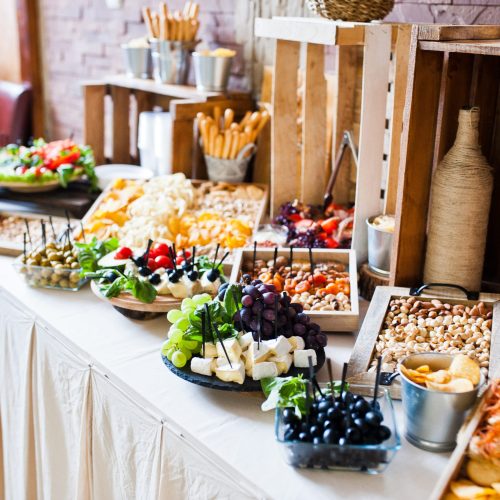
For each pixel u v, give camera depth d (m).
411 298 1.65
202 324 1.38
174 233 2.19
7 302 1.93
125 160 3.16
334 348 1.61
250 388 1.35
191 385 1.47
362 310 1.81
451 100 1.68
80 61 3.72
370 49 1.82
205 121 2.49
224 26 2.85
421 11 2.07
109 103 3.63
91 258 1.88
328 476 1.18
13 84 3.83
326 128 2.36
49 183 2.55
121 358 1.57
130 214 2.28
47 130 4.14
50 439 1.82
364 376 1.40
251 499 1.18
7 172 2.51
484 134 1.76
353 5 1.90
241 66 2.81
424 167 1.70
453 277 1.68
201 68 2.59
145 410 1.42
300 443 1.14
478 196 1.62
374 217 1.94
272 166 2.27
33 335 1.83
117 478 1.58
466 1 1.94
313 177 2.30
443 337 1.49
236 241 2.05
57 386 1.75
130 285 1.69
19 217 2.49
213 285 1.70
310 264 1.86
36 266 1.90
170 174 2.63
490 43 1.50
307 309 1.67
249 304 1.42
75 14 3.66
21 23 3.93
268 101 2.67
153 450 1.42
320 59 2.20
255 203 2.39
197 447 1.29
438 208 1.66
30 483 1.95
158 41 2.71
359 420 1.14
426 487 1.16
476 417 1.13
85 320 1.76
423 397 1.20
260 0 2.64
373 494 1.14
